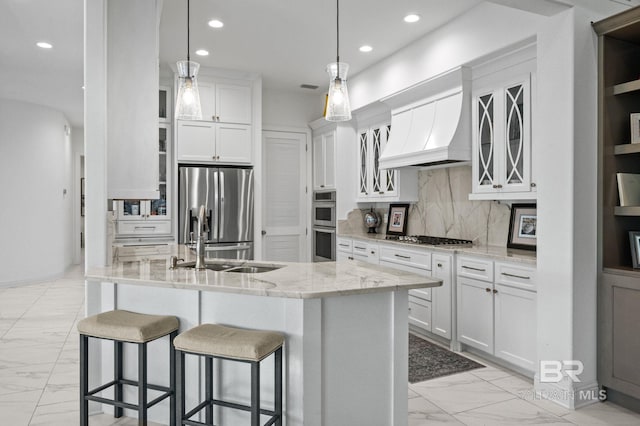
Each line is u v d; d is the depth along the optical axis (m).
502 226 3.89
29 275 6.53
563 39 2.74
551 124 2.81
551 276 2.80
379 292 2.14
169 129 5.18
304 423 2.14
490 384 3.07
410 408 2.71
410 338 4.12
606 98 2.79
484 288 3.42
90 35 2.59
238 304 2.29
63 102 6.48
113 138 2.71
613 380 2.72
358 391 2.28
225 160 5.30
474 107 3.77
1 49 4.41
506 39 3.27
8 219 6.27
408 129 4.38
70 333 4.18
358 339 2.28
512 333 3.19
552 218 2.80
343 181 5.60
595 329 2.81
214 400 2.21
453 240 4.26
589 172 2.77
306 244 6.23
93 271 2.54
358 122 5.56
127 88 2.73
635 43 2.91
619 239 2.85
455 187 4.43
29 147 6.47
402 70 4.46
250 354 1.91
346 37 4.20
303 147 6.21
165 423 2.51
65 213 7.65
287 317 2.16
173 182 5.15
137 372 2.55
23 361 3.44
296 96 6.15
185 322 2.42
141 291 2.52
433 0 3.45
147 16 2.77
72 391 2.90
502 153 3.50
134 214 5.09
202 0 3.45
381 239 4.71
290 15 3.72
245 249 5.29
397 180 4.84
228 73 5.24
